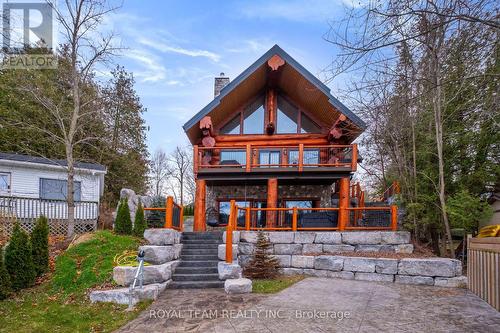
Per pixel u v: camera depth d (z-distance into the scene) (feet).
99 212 48.62
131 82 78.38
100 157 63.82
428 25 13.20
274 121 47.47
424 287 25.08
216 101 42.57
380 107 21.29
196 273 27.17
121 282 22.86
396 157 38.09
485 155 34.12
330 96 39.93
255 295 22.81
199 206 42.57
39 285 24.13
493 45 14.46
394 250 31.01
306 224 36.83
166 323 17.39
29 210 39.60
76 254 27.78
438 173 34.55
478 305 20.10
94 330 16.83
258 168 41.42
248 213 34.09
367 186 64.08
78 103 39.47
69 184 36.40
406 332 15.64
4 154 44.45
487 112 16.94
